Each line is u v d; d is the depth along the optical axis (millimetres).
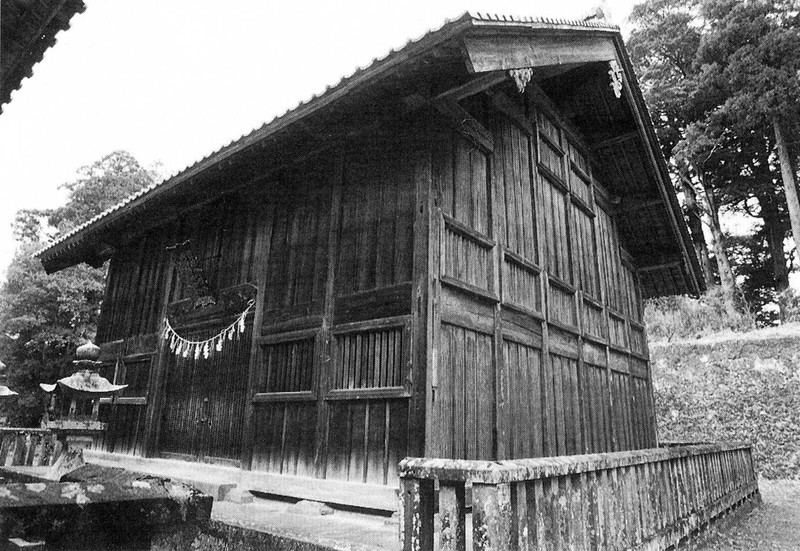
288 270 7242
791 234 24266
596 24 7750
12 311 18953
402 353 5555
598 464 3771
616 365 10555
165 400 8859
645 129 10195
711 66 20688
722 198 24125
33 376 18672
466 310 6102
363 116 6246
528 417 6961
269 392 6859
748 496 9141
